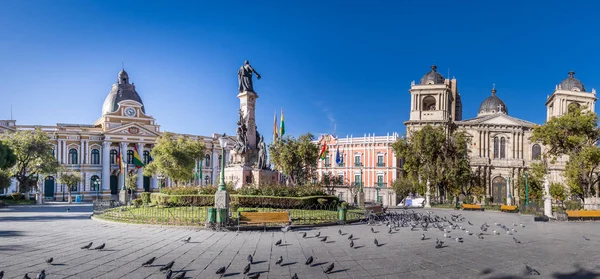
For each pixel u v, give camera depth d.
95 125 83.19
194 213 23.94
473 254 14.06
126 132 77.69
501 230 21.80
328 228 21.03
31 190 67.88
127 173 72.19
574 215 28.09
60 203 54.94
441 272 11.41
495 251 14.71
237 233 18.48
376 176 71.94
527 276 11.11
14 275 10.48
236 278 10.50
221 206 19.95
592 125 45.41
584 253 14.48
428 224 23.36
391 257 13.35
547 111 73.44
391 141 71.06
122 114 80.00
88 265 11.70
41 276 8.99
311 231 19.66
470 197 56.38
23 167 55.69
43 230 19.52
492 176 67.44
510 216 33.44
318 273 11.11
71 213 32.78
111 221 22.72
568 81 69.00
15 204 49.03
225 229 19.33
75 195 72.56
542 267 12.19
